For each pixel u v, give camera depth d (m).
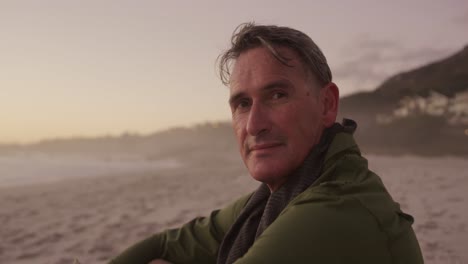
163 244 1.40
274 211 0.90
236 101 0.96
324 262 0.69
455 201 5.73
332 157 0.89
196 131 90.44
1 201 8.48
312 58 0.92
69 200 8.38
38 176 17.25
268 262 0.70
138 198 8.20
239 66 0.95
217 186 9.85
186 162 32.91
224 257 1.11
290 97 0.89
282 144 0.89
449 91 56.53
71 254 4.08
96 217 6.15
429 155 33.50
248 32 0.93
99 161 39.44
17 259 3.98
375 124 55.69
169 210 6.39
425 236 3.77
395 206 0.84
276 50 0.89
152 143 86.38
